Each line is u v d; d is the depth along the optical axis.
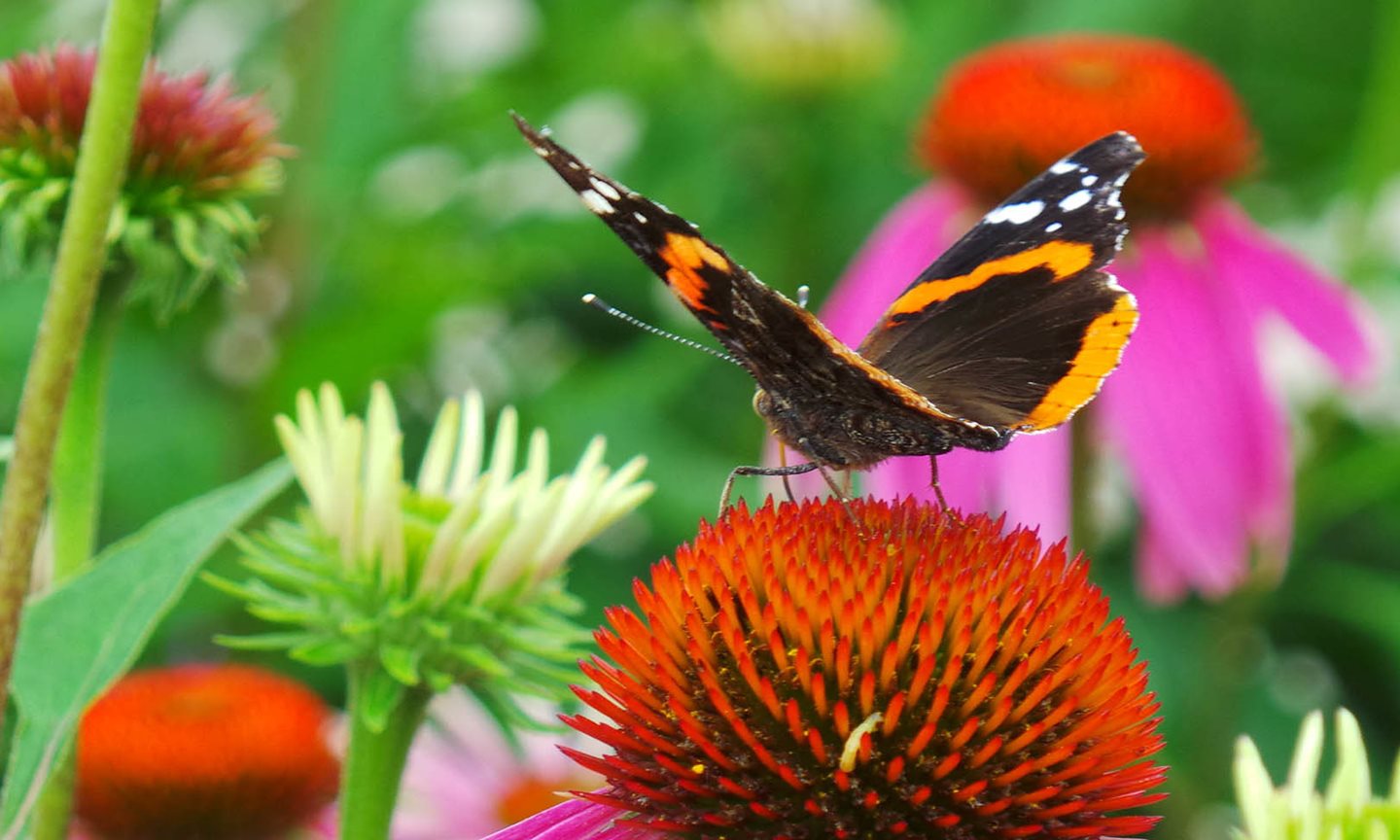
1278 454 0.59
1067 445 0.58
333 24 0.65
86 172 0.47
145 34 0.47
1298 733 0.64
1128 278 0.60
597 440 0.52
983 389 0.53
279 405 0.62
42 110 0.52
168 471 0.62
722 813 0.49
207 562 0.60
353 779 0.51
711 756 0.49
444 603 0.51
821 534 0.50
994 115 0.60
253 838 0.57
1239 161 0.61
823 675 0.49
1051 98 0.60
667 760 0.49
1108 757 0.49
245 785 0.56
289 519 0.62
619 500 0.52
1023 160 0.60
